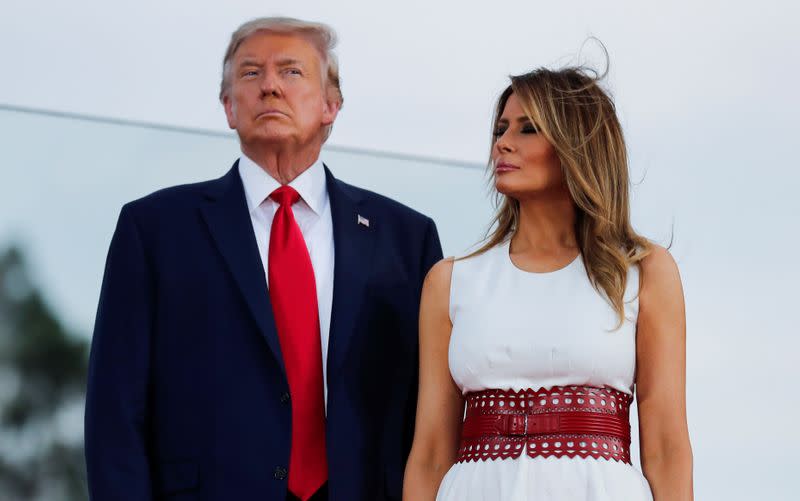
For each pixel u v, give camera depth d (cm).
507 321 573
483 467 558
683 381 568
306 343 636
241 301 632
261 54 665
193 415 620
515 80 605
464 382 578
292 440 623
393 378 654
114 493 605
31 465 691
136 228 645
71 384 698
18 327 694
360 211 676
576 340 560
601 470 546
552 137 587
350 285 650
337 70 689
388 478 639
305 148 667
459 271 604
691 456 557
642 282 575
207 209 653
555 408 557
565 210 597
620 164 598
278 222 655
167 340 630
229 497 608
